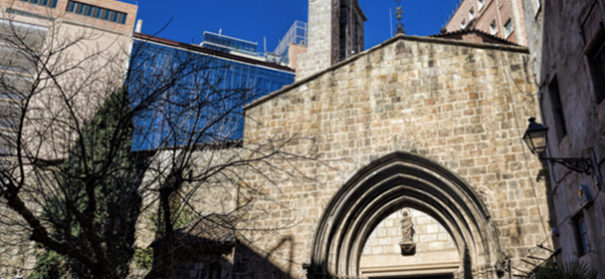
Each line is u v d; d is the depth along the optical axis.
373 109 19.73
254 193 19.69
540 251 15.95
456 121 18.58
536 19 16.69
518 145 17.59
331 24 28.22
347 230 19.28
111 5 48.31
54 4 46.38
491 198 17.11
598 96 11.51
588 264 12.56
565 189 14.50
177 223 20.80
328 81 20.78
